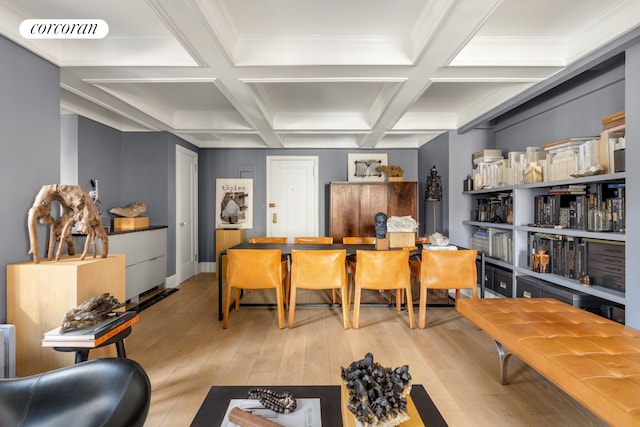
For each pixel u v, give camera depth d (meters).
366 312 3.89
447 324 3.47
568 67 2.84
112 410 1.22
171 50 2.77
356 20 2.53
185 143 5.84
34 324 2.20
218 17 2.35
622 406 1.26
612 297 2.45
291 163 6.50
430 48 2.50
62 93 3.80
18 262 2.34
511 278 3.78
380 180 6.41
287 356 2.72
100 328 1.89
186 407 2.03
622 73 2.85
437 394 2.16
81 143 4.32
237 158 6.48
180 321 3.59
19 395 1.30
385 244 3.83
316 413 1.26
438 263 3.32
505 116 4.59
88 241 2.45
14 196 2.33
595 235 2.59
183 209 5.73
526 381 2.33
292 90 3.98
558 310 2.45
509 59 2.79
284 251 3.77
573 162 2.98
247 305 4.12
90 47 2.75
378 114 4.35
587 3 2.31
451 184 4.98
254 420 1.16
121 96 3.78
